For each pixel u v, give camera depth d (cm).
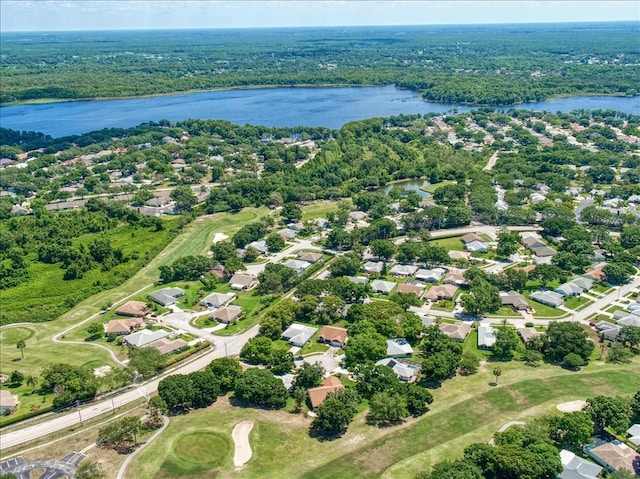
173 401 19438
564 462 16238
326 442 17850
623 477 15150
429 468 16462
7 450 17875
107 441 18062
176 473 16525
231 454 17262
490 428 18188
